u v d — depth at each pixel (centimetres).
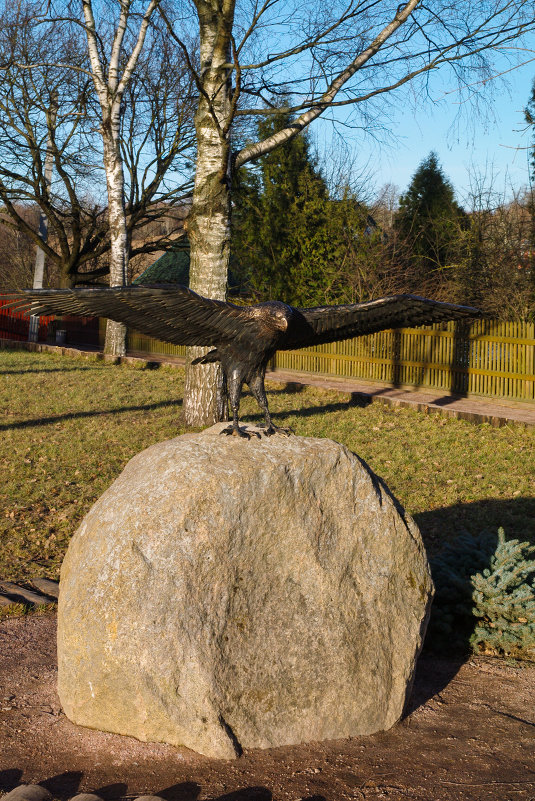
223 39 1139
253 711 417
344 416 1512
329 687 438
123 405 1570
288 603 441
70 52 2441
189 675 404
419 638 481
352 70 1241
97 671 414
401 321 431
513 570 605
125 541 417
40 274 2938
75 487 974
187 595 411
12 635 575
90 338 3048
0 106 2594
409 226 2736
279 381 1927
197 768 392
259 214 2367
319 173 2378
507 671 553
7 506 888
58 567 726
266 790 374
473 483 1035
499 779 389
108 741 416
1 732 428
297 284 2317
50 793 354
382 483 505
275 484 441
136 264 3981
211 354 430
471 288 2134
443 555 654
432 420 1488
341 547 466
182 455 442
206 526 420
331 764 406
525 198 2270
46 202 2820
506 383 1661
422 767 404
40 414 1466
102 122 2127
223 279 1250
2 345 2839
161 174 2841
